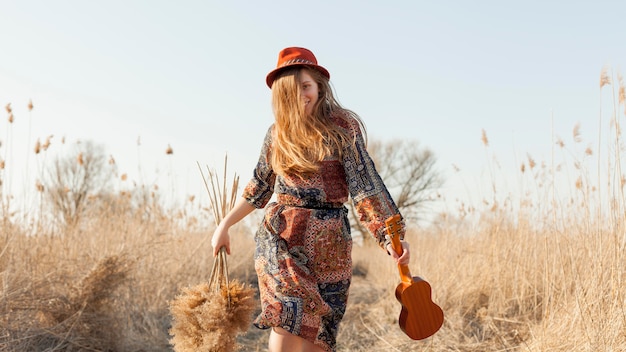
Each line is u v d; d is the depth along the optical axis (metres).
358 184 2.60
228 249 2.85
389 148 24.70
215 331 2.67
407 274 2.65
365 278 9.59
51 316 4.31
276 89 2.68
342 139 2.61
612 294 3.65
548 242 5.07
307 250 2.57
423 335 2.61
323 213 2.60
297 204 2.62
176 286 5.82
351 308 6.10
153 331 4.79
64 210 6.13
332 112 2.70
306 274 2.54
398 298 2.66
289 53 2.70
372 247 13.40
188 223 7.43
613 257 3.75
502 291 5.17
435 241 7.32
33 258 4.89
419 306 2.61
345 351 4.75
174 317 2.80
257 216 8.68
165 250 6.25
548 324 4.17
